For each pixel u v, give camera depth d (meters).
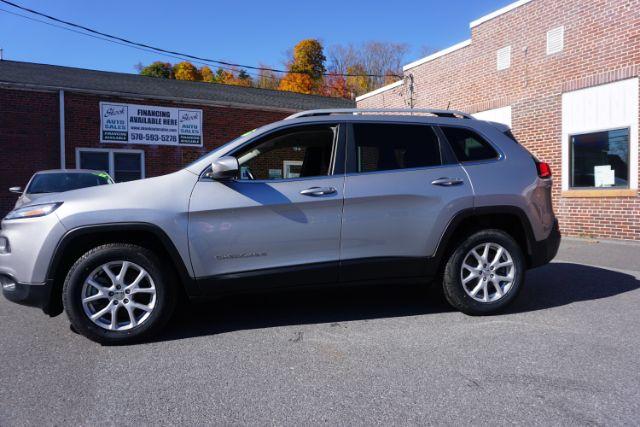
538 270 6.72
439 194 4.32
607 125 9.87
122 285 3.81
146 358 3.53
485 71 12.77
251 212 3.98
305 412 2.70
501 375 3.16
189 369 3.32
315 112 4.44
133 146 15.35
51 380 3.15
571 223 10.59
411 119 4.55
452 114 4.77
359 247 4.19
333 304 4.98
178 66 40.78
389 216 4.23
